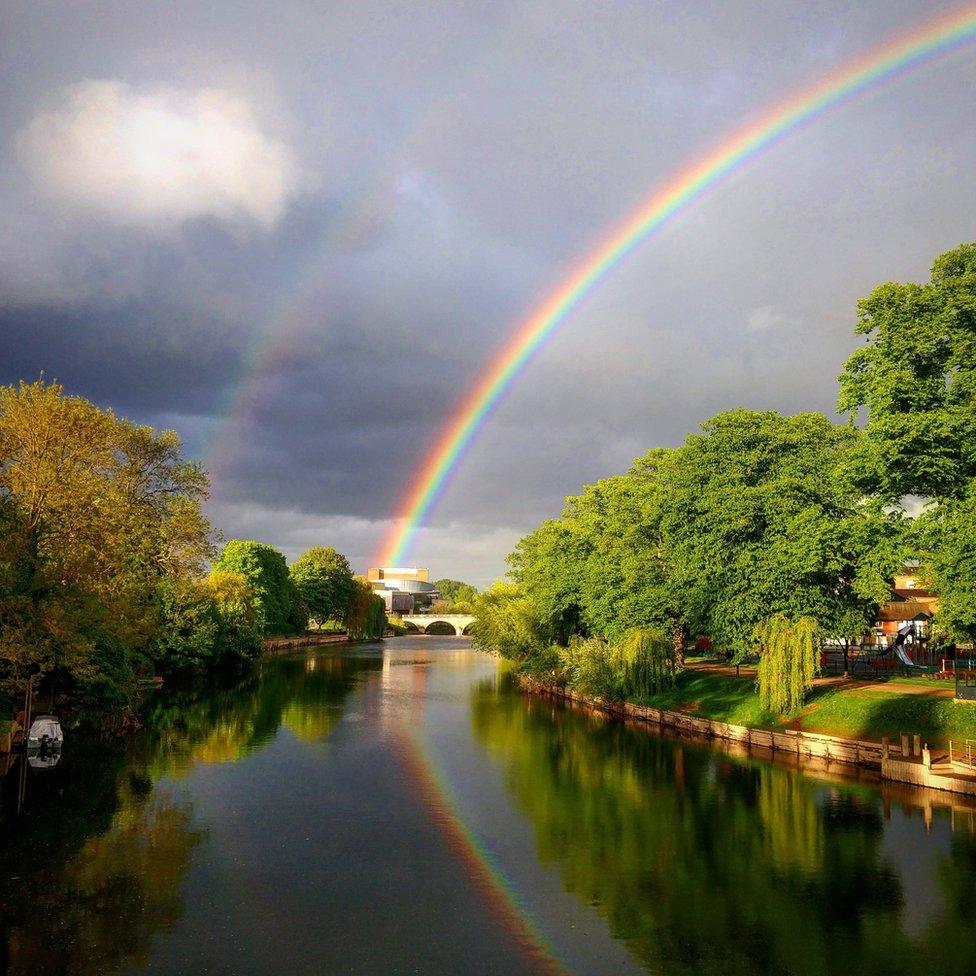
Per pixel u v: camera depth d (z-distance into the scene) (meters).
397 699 81.38
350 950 22.00
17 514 44.88
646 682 65.38
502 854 30.25
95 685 54.53
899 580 107.81
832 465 55.19
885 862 28.91
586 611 80.31
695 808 36.72
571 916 24.47
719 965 21.44
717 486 56.34
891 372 42.09
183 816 34.72
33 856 29.16
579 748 52.47
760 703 55.69
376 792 39.72
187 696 79.69
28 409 47.31
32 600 43.72
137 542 56.75
